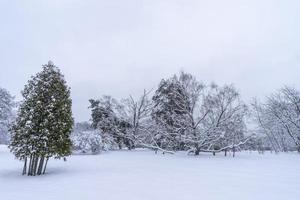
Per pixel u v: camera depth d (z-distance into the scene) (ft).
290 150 131.64
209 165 60.90
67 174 45.96
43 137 45.88
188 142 98.78
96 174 45.73
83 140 100.83
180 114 107.04
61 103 50.06
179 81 105.40
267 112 128.67
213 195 29.37
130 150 121.90
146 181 38.50
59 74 52.70
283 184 36.60
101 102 131.34
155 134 115.65
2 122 109.29
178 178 41.39
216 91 100.12
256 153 110.32
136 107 131.13
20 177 43.32
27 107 49.01
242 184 36.40
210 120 99.66
